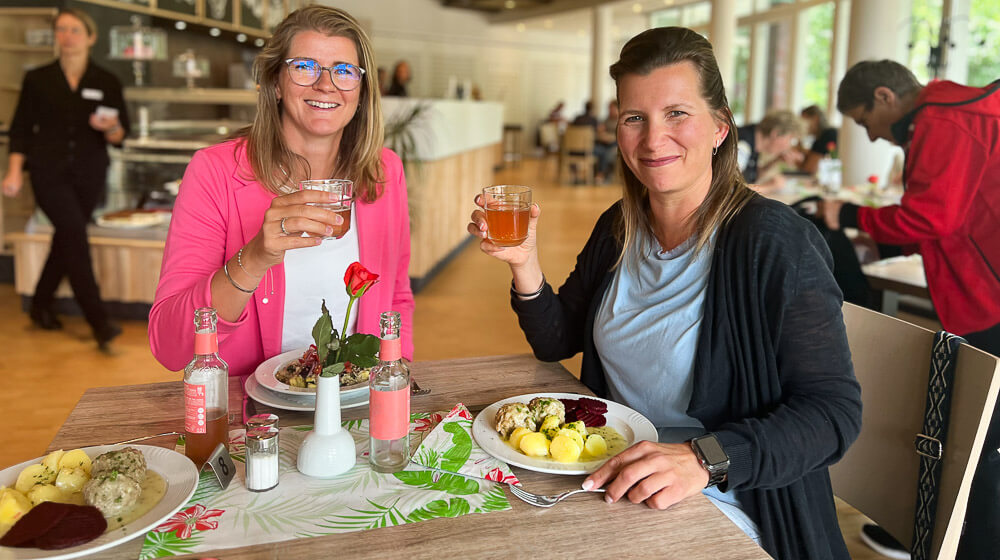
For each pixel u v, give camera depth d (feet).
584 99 62.90
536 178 42.29
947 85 7.46
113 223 13.62
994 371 3.48
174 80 20.59
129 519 2.67
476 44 55.52
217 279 3.76
